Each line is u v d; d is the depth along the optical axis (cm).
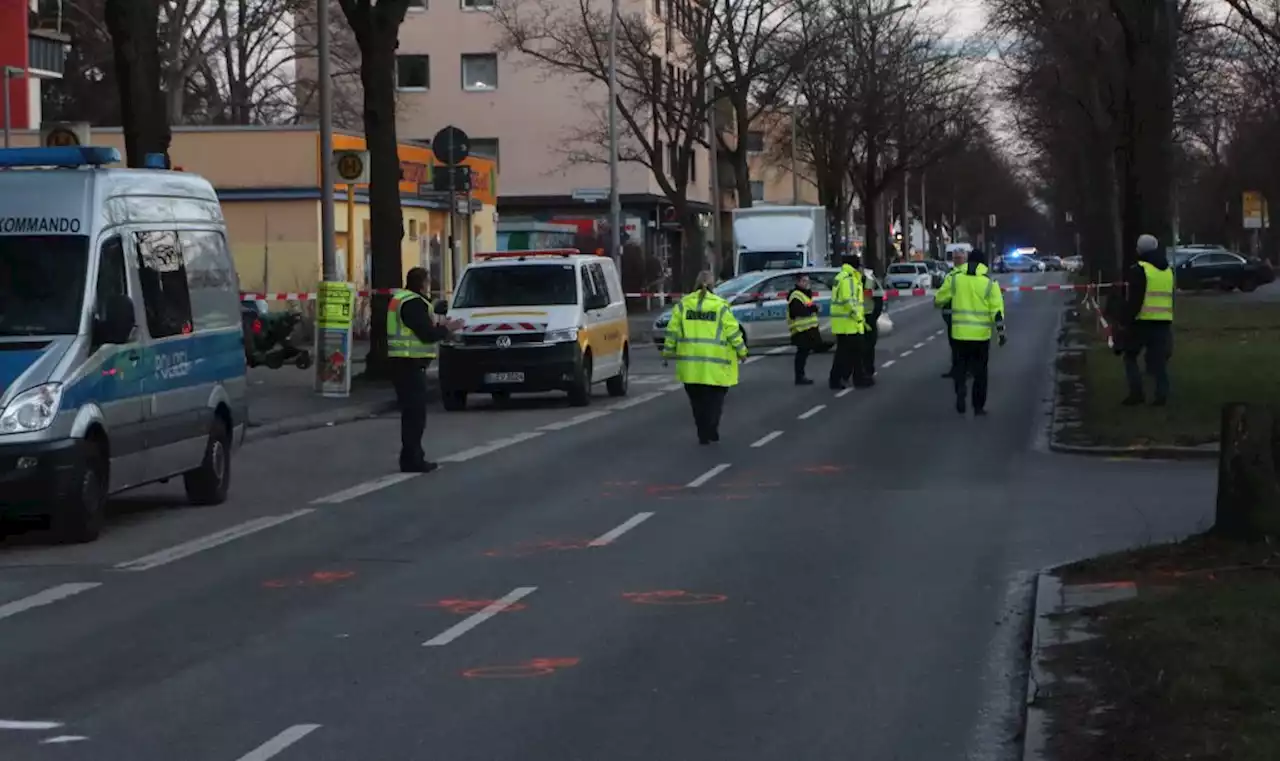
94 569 1158
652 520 1345
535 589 1055
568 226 6150
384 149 2777
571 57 5931
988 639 887
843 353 2688
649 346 4241
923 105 6838
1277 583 910
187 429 1429
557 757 673
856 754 674
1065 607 909
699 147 7725
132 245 1348
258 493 1580
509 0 6612
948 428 2047
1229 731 630
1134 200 3111
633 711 747
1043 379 2833
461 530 1317
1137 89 2689
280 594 1055
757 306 3666
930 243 12912
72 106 6122
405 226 4394
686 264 5053
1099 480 1545
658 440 1981
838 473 1628
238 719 742
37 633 944
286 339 3256
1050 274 12512
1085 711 693
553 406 2522
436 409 2538
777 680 804
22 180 1311
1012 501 1412
